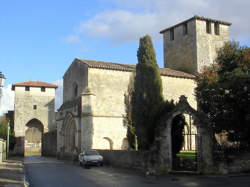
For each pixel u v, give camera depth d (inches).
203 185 573.6
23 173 773.9
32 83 2178.9
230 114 816.3
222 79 871.7
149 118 821.2
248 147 807.7
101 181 647.8
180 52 1700.3
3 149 1309.1
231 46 932.6
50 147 1935.3
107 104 1320.1
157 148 761.0
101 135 1275.8
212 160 721.0
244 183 587.5
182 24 1697.8
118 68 1368.1
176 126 804.0
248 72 847.7
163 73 1437.0
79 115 1305.4
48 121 2161.7
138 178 693.3
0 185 532.7
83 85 1359.5
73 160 1256.2
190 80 1529.3
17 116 2098.9
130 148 1092.5
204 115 752.3
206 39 1628.9
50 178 706.2
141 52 864.9
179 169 769.6
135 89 863.1
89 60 1470.2
